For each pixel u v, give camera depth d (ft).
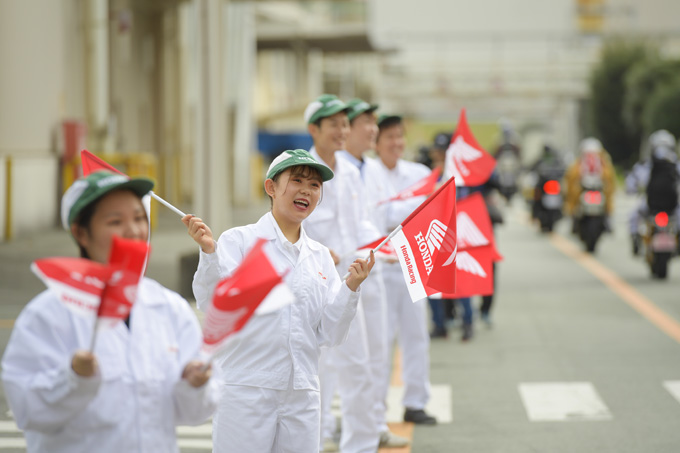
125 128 158.71
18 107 113.50
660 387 47.78
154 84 175.73
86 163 24.14
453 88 278.67
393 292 41.45
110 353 17.72
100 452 17.52
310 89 302.25
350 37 225.76
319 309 25.04
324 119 35.14
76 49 131.34
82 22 131.13
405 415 42.37
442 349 58.90
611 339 60.75
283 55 269.23
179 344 18.60
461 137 38.27
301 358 24.53
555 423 41.65
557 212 136.36
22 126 114.83
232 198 184.03
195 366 18.08
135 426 17.74
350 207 35.65
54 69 123.34
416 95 279.69
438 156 58.29
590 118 317.01
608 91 305.94
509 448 38.04
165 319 18.56
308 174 25.34
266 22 246.68
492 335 63.10
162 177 173.68
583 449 37.70
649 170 90.12
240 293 17.51
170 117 178.29
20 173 112.37
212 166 85.15
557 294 80.43
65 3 127.65
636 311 71.51
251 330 24.30
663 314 69.97
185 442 39.11
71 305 16.72
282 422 24.41
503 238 132.57
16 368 17.40
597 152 110.93
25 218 114.11
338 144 35.32
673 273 92.84
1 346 54.24
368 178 39.47
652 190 86.99
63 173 124.06
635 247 103.76
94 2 130.93
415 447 38.45
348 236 35.53
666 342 59.47
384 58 274.57
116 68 153.17
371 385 35.35
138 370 17.87
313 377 24.79
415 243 26.12
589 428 40.75
